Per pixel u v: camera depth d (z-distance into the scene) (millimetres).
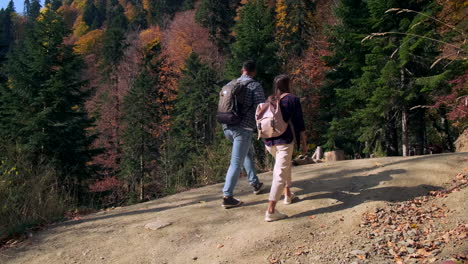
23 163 5621
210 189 5965
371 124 17125
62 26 19078
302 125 3938
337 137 19828
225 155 9242
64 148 16094
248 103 4418
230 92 4352
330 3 30516
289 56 28359
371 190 4566
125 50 52312
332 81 21469
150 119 31797
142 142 29688
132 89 33375
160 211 4895
